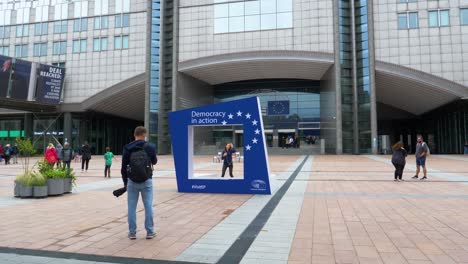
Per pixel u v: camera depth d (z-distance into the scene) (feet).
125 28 163.84
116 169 73.00
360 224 21.81
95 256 16.07
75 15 170.71
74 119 171.73
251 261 15.25
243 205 28.94
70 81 167.53
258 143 35.32
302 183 43.52
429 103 151.02
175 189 39.45
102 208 28.07
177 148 37.52
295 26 144.25
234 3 150.41
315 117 171.01
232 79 172.76
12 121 188.44
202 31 151.94
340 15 142.92
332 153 142.00
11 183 47.44
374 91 135.85
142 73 157.79
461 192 34.96
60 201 31.58
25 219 24.02
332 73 143.23
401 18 136.36
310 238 18.79
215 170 66.23
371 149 134.62
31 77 150.00
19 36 176.35
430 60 132.46
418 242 17.85
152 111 154.10
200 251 16.72
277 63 147.84
